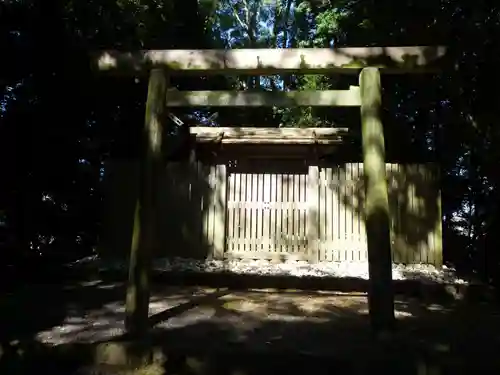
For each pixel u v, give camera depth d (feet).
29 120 25.68
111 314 17.47
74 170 28.89
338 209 26.96
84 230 30.63
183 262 26.43
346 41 34.17
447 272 25.53
